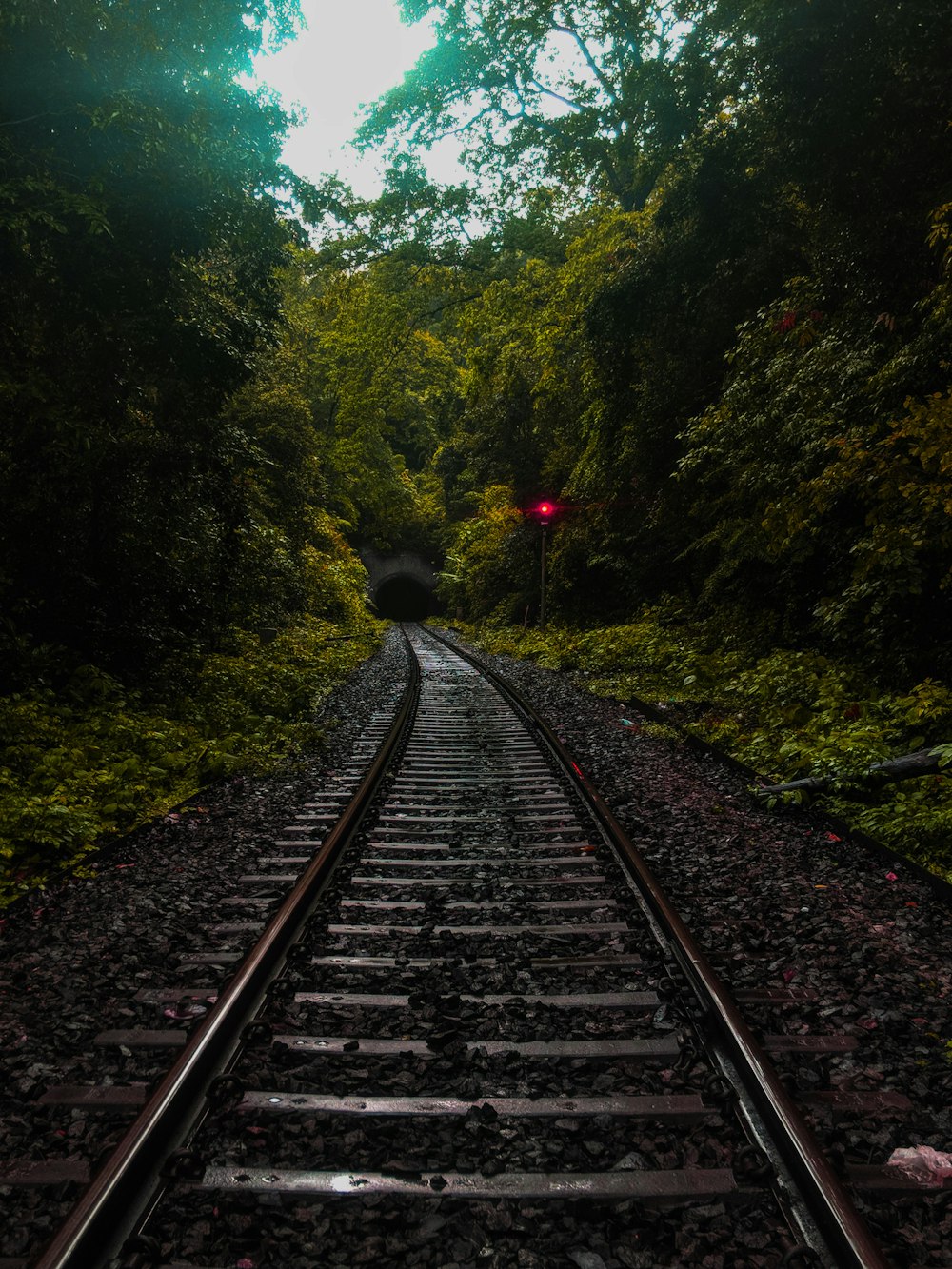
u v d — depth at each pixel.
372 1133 2.78
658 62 13.70
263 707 13.11
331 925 4.63
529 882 5.36
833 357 11.02
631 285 16.62
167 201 8.79
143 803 7.73
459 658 26.72
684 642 18.14
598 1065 3.24
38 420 9.59
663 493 19.34
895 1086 3.11
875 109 9.40
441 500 57.81
